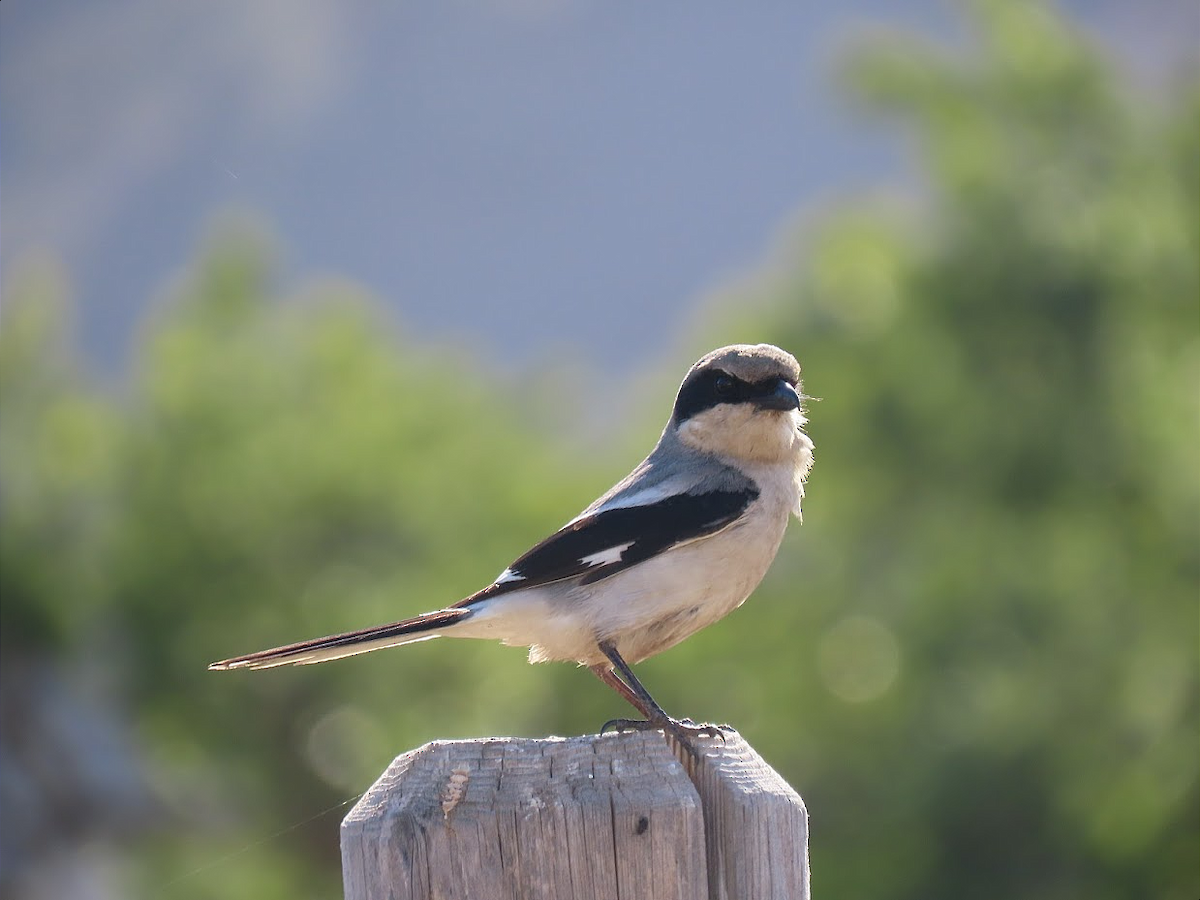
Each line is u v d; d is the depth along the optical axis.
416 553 15.91
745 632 16.03
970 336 15.98
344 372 16.81
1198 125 16.53
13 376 17.53
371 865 4.21
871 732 15.46
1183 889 13.49
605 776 4.34
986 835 14.55
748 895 4.39
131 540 15.78
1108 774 14.35
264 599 15.47
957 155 16.64
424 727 14.72
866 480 16.59
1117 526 15.34
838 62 17.47
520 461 16.77
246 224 17.95
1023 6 16.80
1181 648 14.55
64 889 16.25
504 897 4.18
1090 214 15.86
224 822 16.00
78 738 16.22
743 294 18.11
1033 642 15.12
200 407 16.20
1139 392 15.23
